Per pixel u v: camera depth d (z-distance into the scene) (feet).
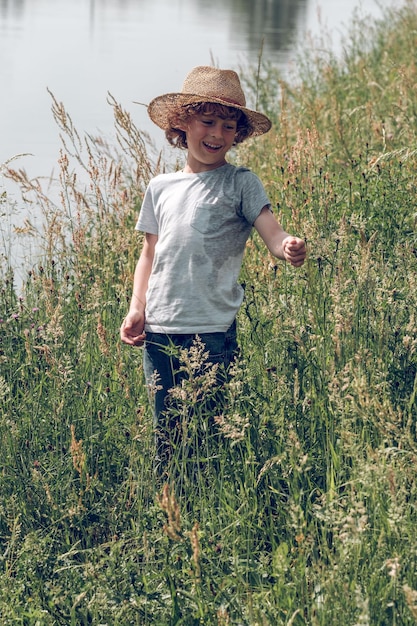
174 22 88.17
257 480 12.76
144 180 21.06
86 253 19.62
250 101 36.76
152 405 13.93
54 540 12.25
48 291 16.28
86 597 11.36
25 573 11.78
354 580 10.40
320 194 19.36
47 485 12.60
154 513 12.35
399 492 11.03
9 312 17.10
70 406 14.32
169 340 13.21
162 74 55.62
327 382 13.51
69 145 36.27
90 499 12.91
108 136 36.99
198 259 13.47
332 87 36.09
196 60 61.05
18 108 43.98
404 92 27.66
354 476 12.20
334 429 13.06
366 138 25.95
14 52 63.82
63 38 72.74
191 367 12.51
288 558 11.35
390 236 18.88
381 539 10.57
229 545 12.04
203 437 13.38
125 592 11.37
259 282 16.57
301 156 20.84
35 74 54.65
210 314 13.53
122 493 13.30
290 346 14.08
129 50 66.33
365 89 35.37
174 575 11.59
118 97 47.44
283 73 50.21
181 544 11.60
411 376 13.92
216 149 13.76
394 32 48.91
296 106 34.76
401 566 10.57
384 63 38.73
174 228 13.62
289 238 12.72
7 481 13.39
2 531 12.89
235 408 13.12
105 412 14.42
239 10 102.89
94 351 16.31
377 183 19.95
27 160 33.78
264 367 14.44
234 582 11.11
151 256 14.44
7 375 15.62
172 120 14.32
